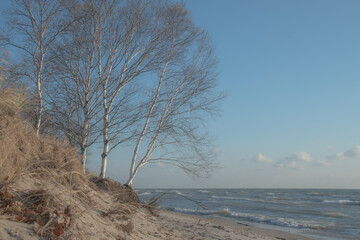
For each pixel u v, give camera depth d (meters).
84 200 4.54
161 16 11.45
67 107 10.17
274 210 24.72
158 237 5.32
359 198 46.75
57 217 3.14
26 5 9.95
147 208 8.60
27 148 4.41
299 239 10.93
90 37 10.52
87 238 3.24
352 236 12.68
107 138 10.39
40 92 9.48
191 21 11.83
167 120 11.18
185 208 22.55
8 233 2.59
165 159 11.30
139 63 10.87
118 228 4.38
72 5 10.34
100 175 10.25
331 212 23.47
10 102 4.96
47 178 4.14
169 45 11.41
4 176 3.43
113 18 10.86
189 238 6.69
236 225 12.91
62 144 5.79
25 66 9.70
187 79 11.66
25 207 3.15
